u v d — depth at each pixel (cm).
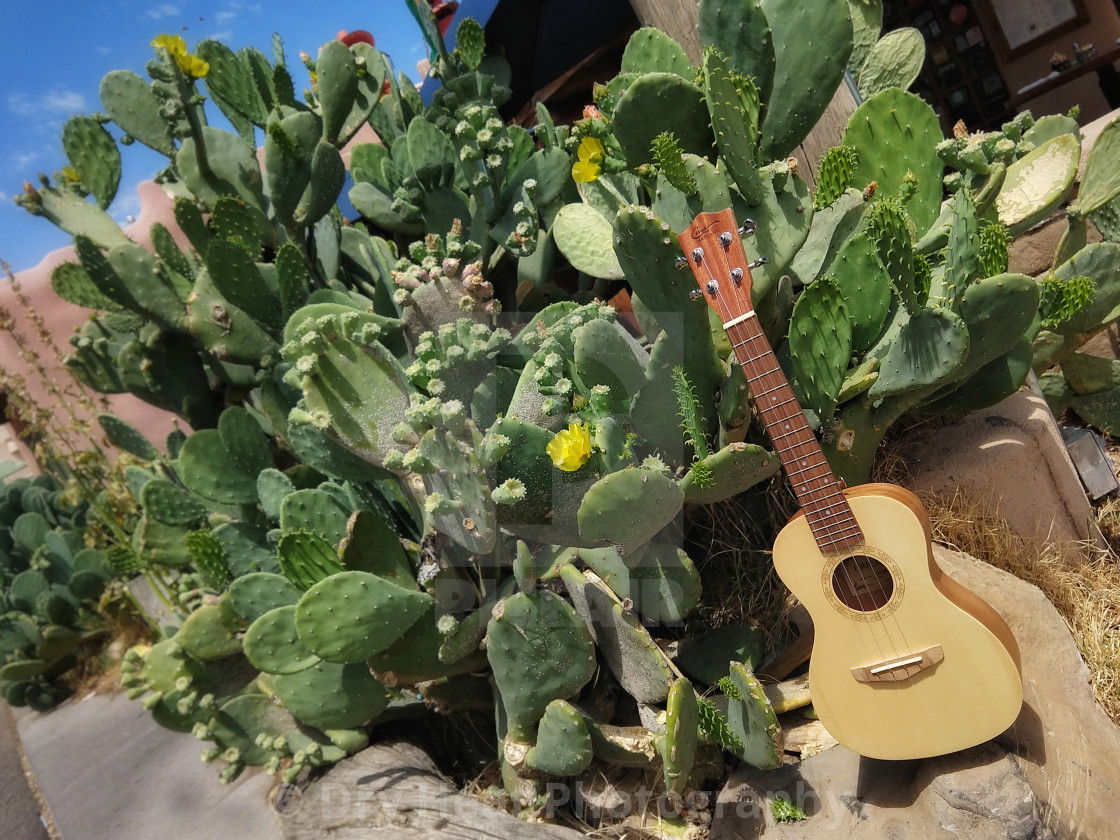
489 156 135
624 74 116
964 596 86
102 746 232
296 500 122
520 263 152
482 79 154
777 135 109
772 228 97
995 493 119
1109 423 139
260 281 146
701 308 91
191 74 151
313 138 150
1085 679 98
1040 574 116
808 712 103
